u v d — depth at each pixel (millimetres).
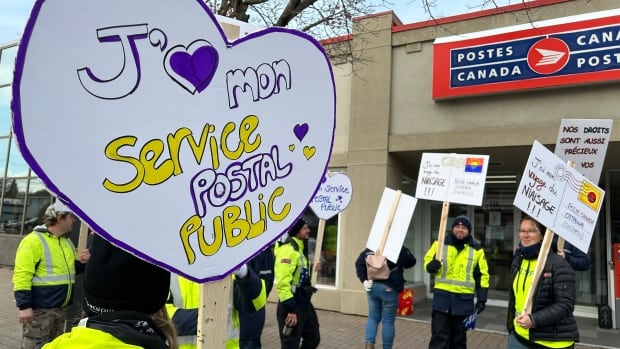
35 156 1168
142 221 1404
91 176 1284
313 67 2020
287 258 4625
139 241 1384
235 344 3074
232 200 1698
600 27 7129
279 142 1889
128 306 1331
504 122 8023
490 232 10516
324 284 9453
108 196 1322
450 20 8469
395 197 5570
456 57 8227
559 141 4664
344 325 7949
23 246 4156
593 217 3785
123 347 1250
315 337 5062
